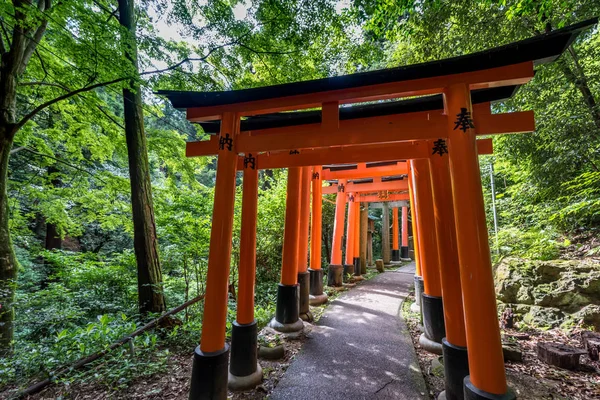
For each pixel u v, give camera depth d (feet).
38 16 10.48
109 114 17.63
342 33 15.25
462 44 16.40
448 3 15.57
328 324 14.20
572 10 13.82
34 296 14.58
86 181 22.74
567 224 17.49
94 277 19.38
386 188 24.31
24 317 13.39
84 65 12.70
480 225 6.16
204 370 7.34
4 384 8.30
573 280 12.18
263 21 14.40
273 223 23.99
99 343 10.18
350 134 7.70
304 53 16.08
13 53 12.72
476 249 6.10
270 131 10.82
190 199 17.74
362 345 11.61
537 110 16.37
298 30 14.49
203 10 13.94
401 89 7.13
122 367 9.12
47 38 14.75
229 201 8.23
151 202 14.08
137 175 13.71
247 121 10.43
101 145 19.66
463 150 6.48
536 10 13.84
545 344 9.87
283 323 13.00
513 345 10.19
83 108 16.93
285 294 13.19
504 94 7.77
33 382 8.44
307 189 16.26
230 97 8.14
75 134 19.83
